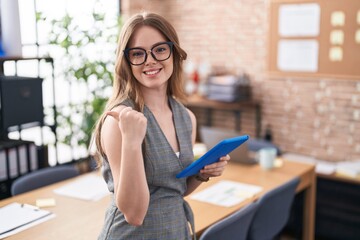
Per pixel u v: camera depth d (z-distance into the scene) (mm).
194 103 4734
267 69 4730
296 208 3859
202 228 2225
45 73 4184
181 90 1773
